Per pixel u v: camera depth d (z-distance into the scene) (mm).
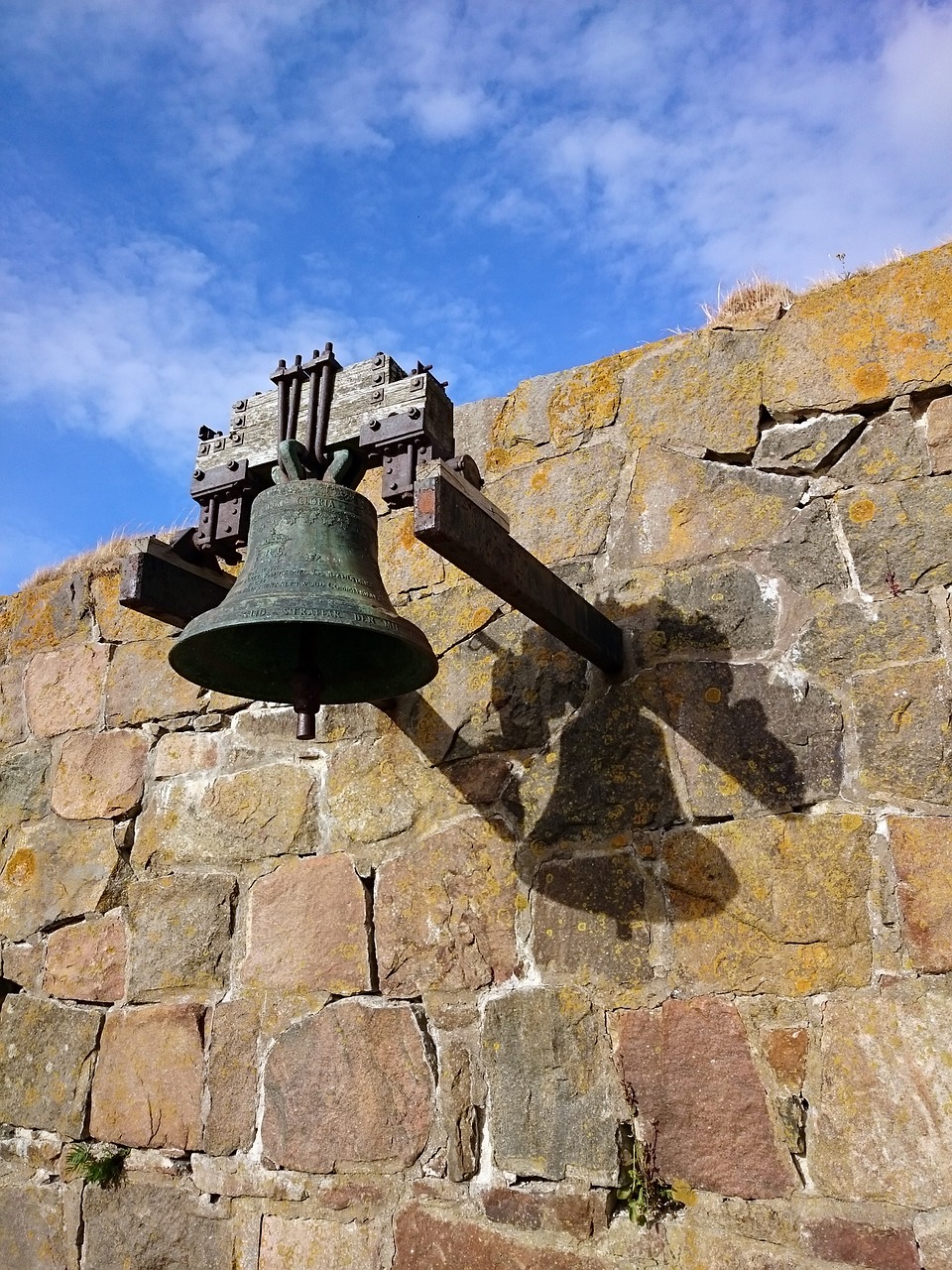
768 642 2486
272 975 2908
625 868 2475
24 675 3881
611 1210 2264
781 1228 2080
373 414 2301
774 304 2789
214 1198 2789
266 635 2480
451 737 2863
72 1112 3100
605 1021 2389
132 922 3219
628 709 2600
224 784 3221
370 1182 2574
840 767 2305
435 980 2654
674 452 2789
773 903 2277
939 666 2266
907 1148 2020
